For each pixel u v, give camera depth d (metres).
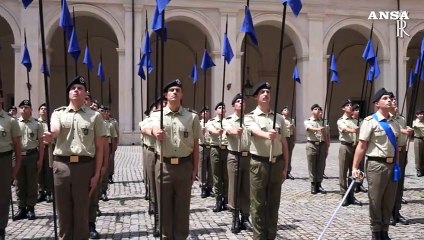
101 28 30.06
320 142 11.32
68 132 5.71
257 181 6.35
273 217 6.42
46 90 5.38
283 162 6.47
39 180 10.39
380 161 6.71
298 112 27.27
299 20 26.94
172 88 5.86
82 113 5.79
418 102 32.59
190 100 32.38
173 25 30.55
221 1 25.86
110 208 9.52
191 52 32.28
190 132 5.84
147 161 7.82
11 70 30.19
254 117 6.44
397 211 8.10
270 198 6.42
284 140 6.49
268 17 26.55
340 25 27.48
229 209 8.24
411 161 17.97
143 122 8.58
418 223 8.13
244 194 7.79
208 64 11.65
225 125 8.01
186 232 5.89
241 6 26.08
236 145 7.92
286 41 32.28
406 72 30.48
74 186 5.67
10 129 7.00
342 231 7.50
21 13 24.19
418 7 28.23
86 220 5.78
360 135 6.70
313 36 27.03
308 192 11.45
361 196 10.79
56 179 5.69
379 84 28.20
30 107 8.66
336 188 12.02
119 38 25.09
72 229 5.78
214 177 9.20
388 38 28.00
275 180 6.36
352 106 10.61
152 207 8.78
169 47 32.09
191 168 5.89
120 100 25.02
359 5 27.62
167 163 5.77
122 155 19.84
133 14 25.11
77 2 24.59
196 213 8.99
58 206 5.74
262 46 32.31
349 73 33.56
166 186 5.75
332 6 27.28
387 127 6.66
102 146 5.86
